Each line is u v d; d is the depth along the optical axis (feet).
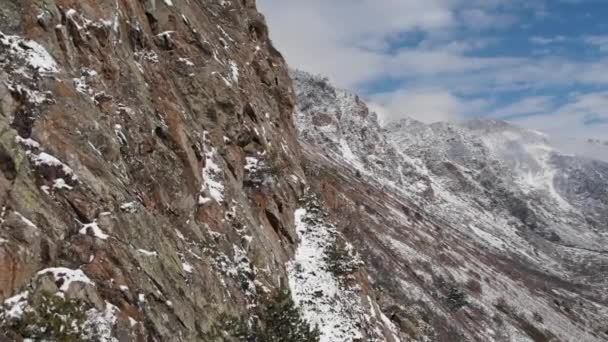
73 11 65.82
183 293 59.26
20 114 50.19
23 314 41.01
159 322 53.31
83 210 50.57
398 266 270.26
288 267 99.86
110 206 53.57
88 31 67.21
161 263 57.62
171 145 75.61
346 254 111.96
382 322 119.75
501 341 279.28
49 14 59.72
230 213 83.51
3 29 53.93
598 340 403.75
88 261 48.80
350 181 440.04
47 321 41.78
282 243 102.32
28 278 43.21
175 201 70.90
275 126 133.80
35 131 50.49
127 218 55.11
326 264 108.78
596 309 524.52
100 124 59.31
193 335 58.08
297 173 131.03
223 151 93.56
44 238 45.62
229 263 75.72
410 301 227.81
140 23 84.12
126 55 74.74
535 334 333.42
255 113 112.88
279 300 78.38
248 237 83.82
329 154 628.69
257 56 143.74
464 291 322.55
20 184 45.83
